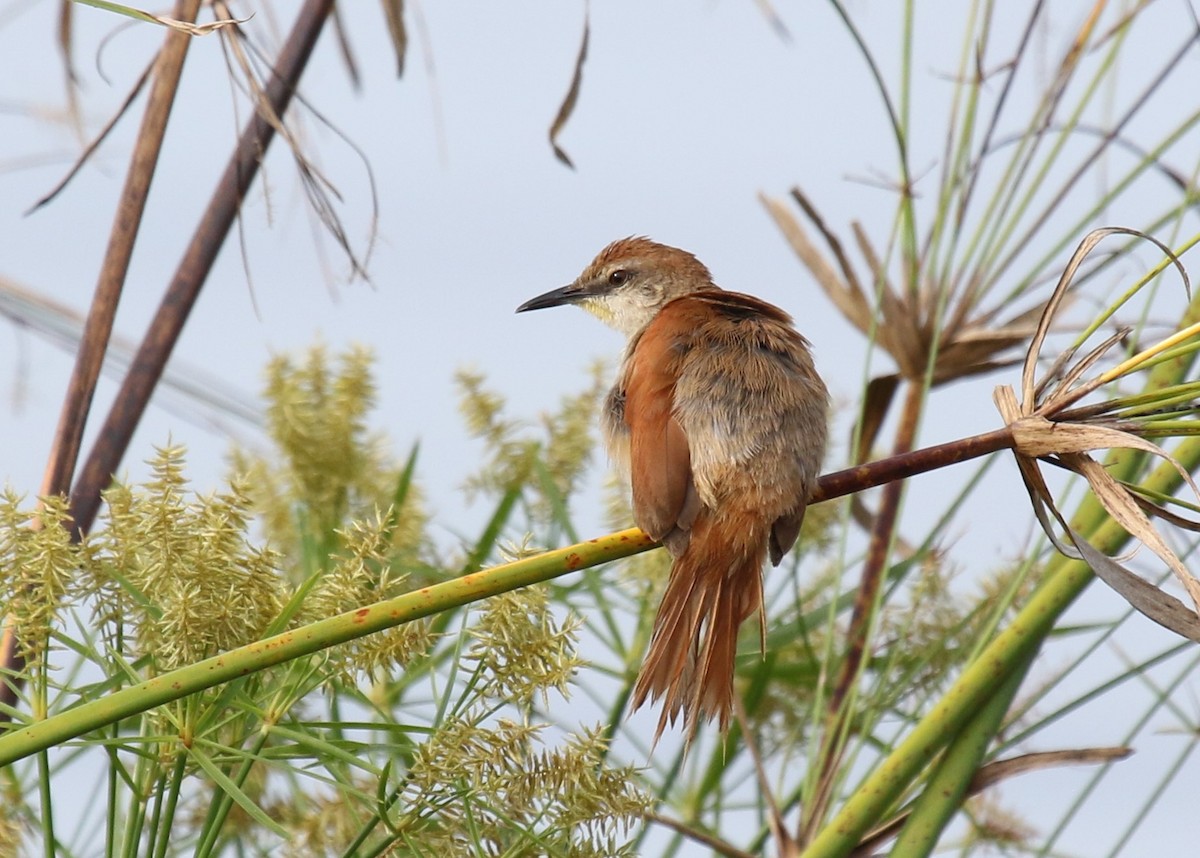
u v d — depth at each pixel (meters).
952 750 7.94
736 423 8.10
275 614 6.64
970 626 9.42
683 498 8.07
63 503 6.57
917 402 9.51
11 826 7.41
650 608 9.60
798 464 8.12
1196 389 6.57
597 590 9.61
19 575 6.37
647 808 6.55
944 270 9.04
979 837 9.23
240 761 6.80
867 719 8.25
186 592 6.39
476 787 6.33
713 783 9.41
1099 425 6.54
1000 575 9.41
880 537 9.30
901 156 9.24
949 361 9.52
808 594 10.02
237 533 6.62
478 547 9.88
